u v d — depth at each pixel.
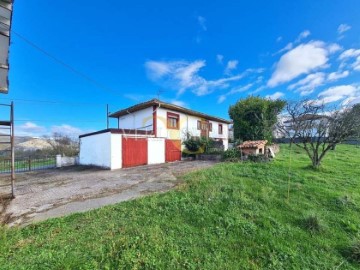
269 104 15.61
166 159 14.90
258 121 15.76
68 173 11.05
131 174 9.53
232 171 8.14
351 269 3.23
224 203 5.01
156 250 3.16
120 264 2.84
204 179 6.78
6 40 5.36
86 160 14.48
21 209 4.95
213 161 13.42
